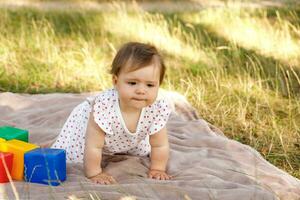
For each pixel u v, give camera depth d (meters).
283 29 8.93
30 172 3.87
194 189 3.78
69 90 6.56
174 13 11.48
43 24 9.56
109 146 4.18
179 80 6.92
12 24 9.48
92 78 6.93
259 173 4.20
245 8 11.55
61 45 8.30
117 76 3.87
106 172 4.09
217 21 10.22
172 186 3.79
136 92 3.80
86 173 4.02
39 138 4.83
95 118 3.93
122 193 3.68
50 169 3.83
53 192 3.69
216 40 8.98
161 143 4.14
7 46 7.93
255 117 5.72
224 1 13.91
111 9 12.05
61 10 11.27
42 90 6.51
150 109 4.01
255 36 8.82
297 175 4.56
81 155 4.30
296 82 6.88
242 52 8.02
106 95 3.98
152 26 9.09
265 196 3.74
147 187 3.80
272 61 7.64
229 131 5.49
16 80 6.72
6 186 3.77
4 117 5.39
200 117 5.83
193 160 4.42
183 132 5.09
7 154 3.86
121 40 8.62
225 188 3.89
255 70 6.90
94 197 3.62
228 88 6.45
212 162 4.34
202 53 7.96
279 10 11.02
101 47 8.31
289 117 5.71
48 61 7.38
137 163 4.23
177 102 5.85
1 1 12.88
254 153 4.63
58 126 5.16
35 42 8.16
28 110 5.60
